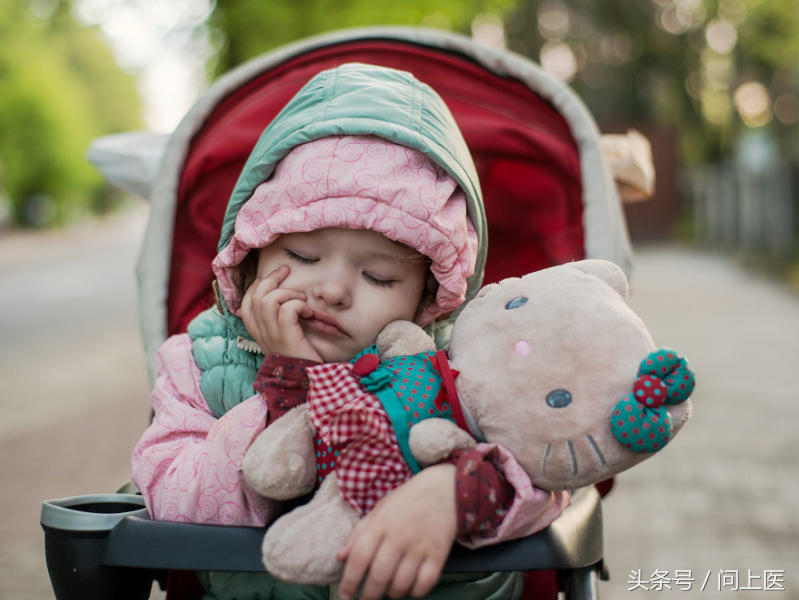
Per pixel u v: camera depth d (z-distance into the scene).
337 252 1.23
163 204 1.75
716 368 5.36
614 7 17.06
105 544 1.10
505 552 1.06
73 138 30.88
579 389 1.06
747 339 6.31
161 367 1.49
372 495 1.08
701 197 15.96
